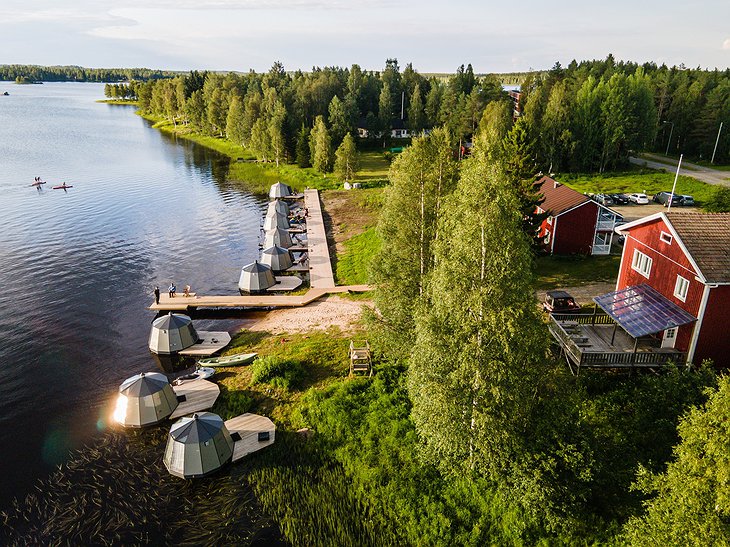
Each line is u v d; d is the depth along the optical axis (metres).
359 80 139.75
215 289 43.66
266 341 34.06
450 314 18.64
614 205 63.84
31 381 30.25
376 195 71.31
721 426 13.85
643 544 15.18
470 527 19.72
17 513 21.03
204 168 95.19
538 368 18.88
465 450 20.19
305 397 27.61
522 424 19.47
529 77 132.38
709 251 26.66
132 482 22.61
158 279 45.72
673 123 102.94
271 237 52.47
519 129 39.59
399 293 27.78
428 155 26.92
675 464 14.98
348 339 33.50
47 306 40.00
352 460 23.11
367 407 26.47
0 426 26.34
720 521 13.38
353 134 114.31
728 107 94.25
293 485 22.05
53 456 24.22
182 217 64.88
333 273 46.03
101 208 68.12
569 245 45.59
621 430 23.03
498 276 17.30
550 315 32.38
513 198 17.84
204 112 132.75
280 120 96.38
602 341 29.62
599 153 86.75
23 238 55.72
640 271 31.41
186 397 28.06
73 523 20.53
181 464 22.55
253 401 27.61
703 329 26.45
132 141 124.25
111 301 41.09
